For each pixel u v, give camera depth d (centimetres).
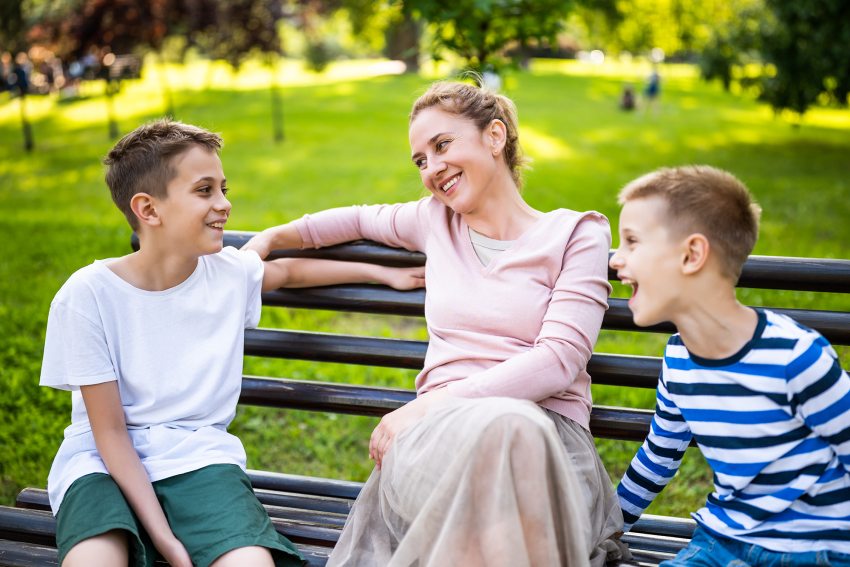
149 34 1852
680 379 214
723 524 210
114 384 243
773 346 200
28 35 1769
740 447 206
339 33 4494
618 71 4075
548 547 194
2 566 235
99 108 2303
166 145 244
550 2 511
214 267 262
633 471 238
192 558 222
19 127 2072
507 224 258
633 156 1614
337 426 475
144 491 229
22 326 611
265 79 3050
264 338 283
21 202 1221
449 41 516
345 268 279
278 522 248
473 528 199
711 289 206
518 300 245
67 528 221
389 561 212
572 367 233
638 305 214
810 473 200
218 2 1820
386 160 1521
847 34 1478
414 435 217
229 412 257
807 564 198
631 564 229
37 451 434
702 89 3166
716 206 203
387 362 277
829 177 1394
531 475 194
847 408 194
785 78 1593
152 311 250
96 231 916
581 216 251
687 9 3600
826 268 246
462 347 248
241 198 1220
